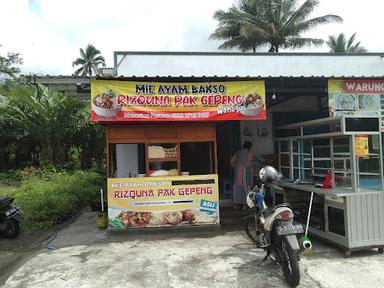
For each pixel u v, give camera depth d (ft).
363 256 17.60
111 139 22.93
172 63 29.78
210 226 22.72
